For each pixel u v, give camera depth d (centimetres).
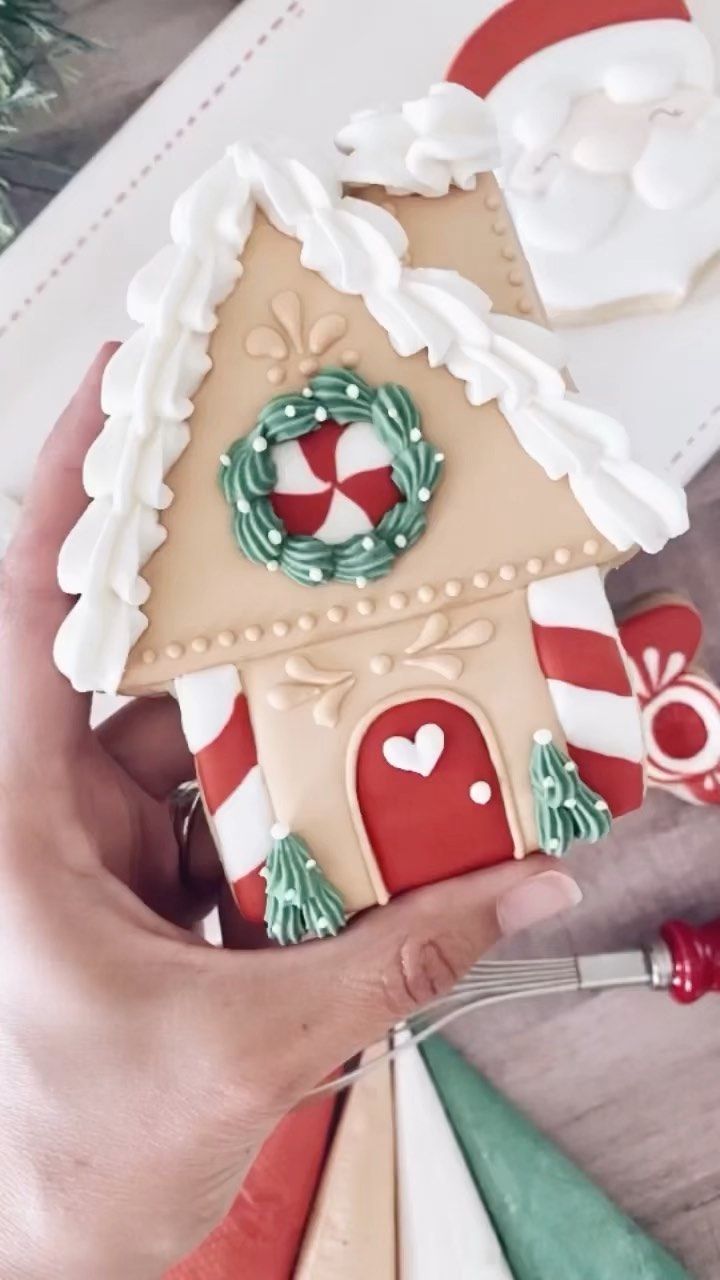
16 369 30
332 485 19
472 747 19
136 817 24
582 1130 31
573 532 19
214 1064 19
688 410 28
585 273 27
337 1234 28
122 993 19
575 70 27
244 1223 28
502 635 19
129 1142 19
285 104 29
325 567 18
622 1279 28
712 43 28
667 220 27
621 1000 31
